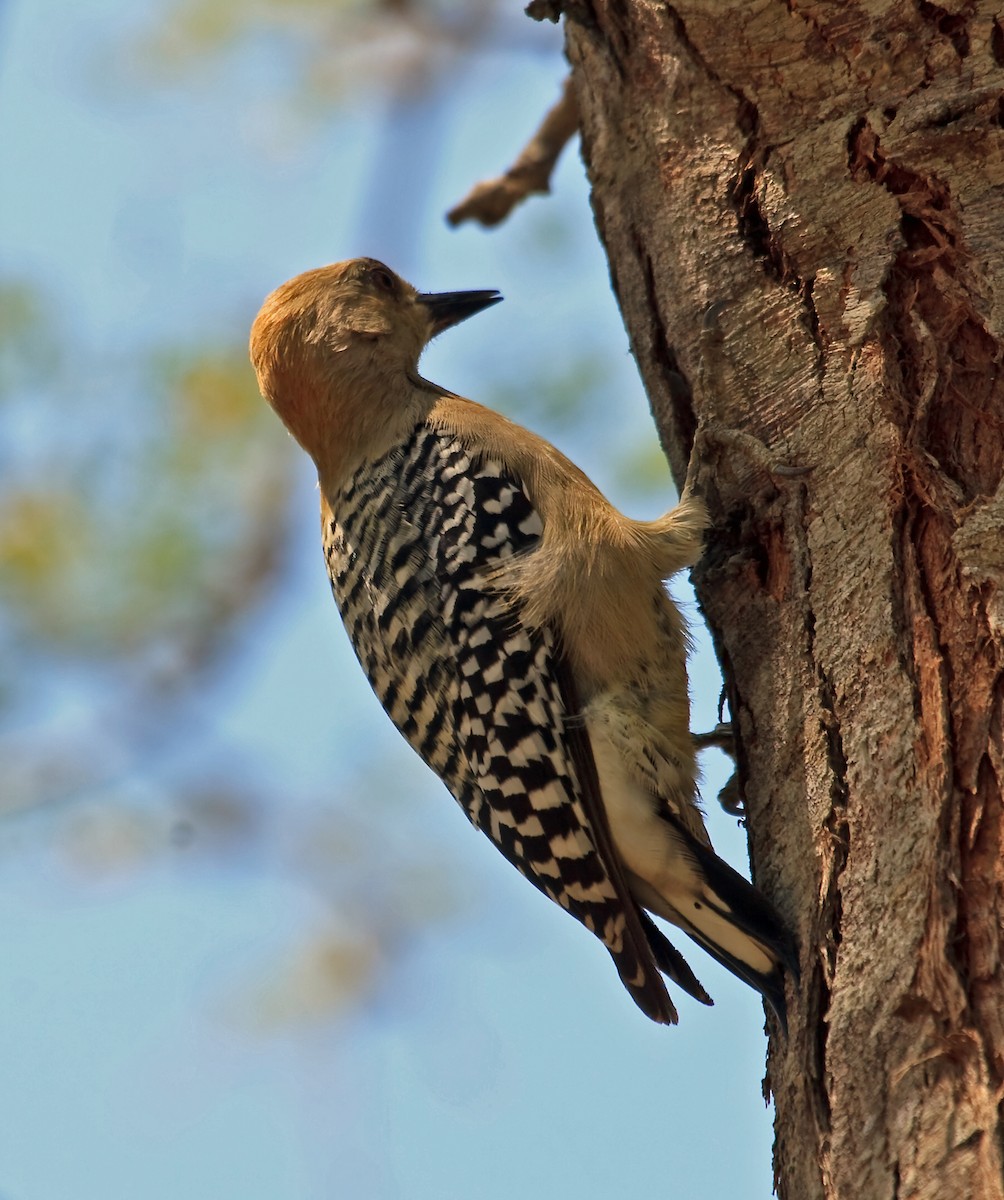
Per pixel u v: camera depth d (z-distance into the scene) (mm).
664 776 9508
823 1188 7168
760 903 8008
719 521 9328
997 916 6945
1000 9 8258
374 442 11258
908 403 8156
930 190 8328
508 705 9852
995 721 7277
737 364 9109
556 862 9664
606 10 9977
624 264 10164
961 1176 6598
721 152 9312
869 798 7660
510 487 10352
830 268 8688
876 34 8547
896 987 7129
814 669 8227
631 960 9070
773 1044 8094
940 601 7711
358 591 11016
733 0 8914
